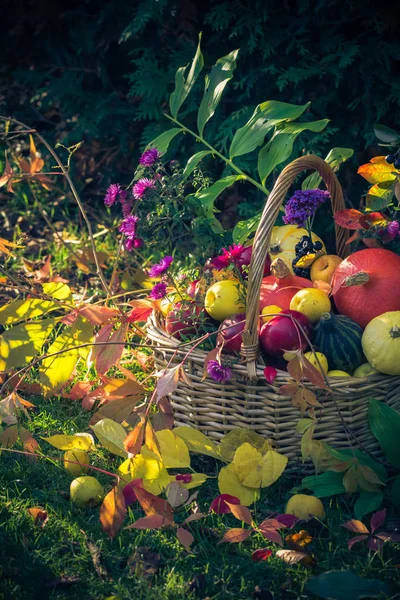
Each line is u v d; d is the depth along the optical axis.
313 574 1.86
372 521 1.96
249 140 2.71
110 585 1.83
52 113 5.16
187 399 2.29
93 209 4.47
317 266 2.53
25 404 2.39
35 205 4.41
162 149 2.81
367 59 3.59
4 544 1.95
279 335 2.19
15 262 3.80
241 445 2.15
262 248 2.05
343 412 2.16
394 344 2.10
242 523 2.05
